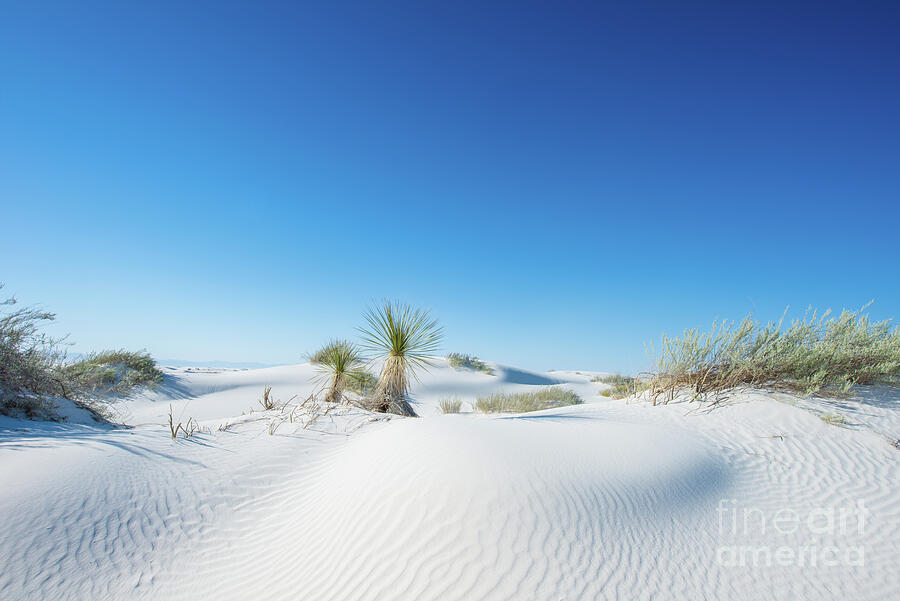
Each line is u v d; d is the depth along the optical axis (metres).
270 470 5.69
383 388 9.22
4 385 7.50
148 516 4.46
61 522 4.03
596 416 8.38
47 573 3.55
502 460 4.70
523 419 7.63
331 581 3.67
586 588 3.37
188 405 15.91
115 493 4.61
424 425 6.07
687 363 9.23
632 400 9.88
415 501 4.17
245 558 4.22
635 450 5.70
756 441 6.64
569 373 34.59
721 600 3.43
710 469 5.59
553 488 4.33
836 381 8.29
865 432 6.70
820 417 7.19
